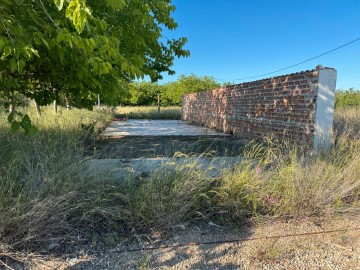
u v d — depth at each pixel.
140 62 3.24
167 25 4.96
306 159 4.13
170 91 30.11
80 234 2.60
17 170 2.88
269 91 7.40
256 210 3.19
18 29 1.98
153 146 7.26
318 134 5.38
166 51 5.55
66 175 2.95
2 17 1.97
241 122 9.30
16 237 2.35
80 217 2.71
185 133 10.42
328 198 3.31
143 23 3.69
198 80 27.09
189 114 16.64
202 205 3.19
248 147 5.38
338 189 3.44
